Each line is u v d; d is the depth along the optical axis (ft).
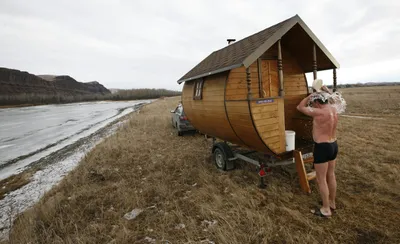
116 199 15.19
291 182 15.89
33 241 10.93
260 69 17.10
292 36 16.22
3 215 15.96
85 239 10.75
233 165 18.98
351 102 75.87
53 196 16.22
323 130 11.22
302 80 20.08
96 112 127.85
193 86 23.38
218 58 20.83
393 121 38.01
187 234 10.76
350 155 20.56
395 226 10.40
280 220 11.50
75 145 39.45
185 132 37.93
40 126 69.97
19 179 23.76
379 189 13.93
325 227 10.70
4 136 52.70
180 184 17.33
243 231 10.85
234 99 16.40
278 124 14.57
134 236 11.12
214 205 13.32
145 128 44.42
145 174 20.13
